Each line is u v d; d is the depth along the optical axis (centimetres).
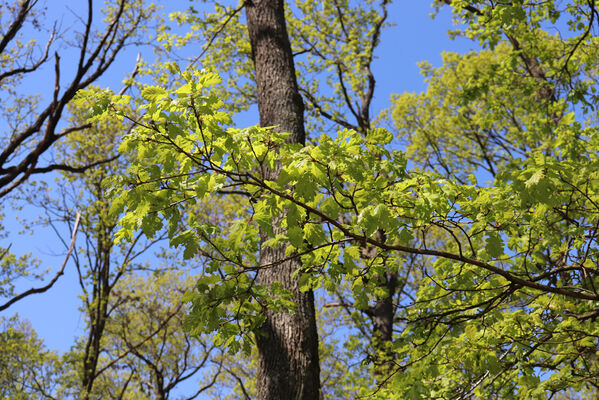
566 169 271
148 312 1375
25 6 462
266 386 360
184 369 1269
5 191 450
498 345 347
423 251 275
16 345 1505
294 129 468
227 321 295
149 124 230
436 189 262
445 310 369
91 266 1205
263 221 246
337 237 297
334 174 238
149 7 875
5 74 521
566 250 374
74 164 1212
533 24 822
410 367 363
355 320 1147
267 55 514
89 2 460
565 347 374
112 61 500
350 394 1089
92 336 1226
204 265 287
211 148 236
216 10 1098
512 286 316
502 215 298
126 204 244
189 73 227
